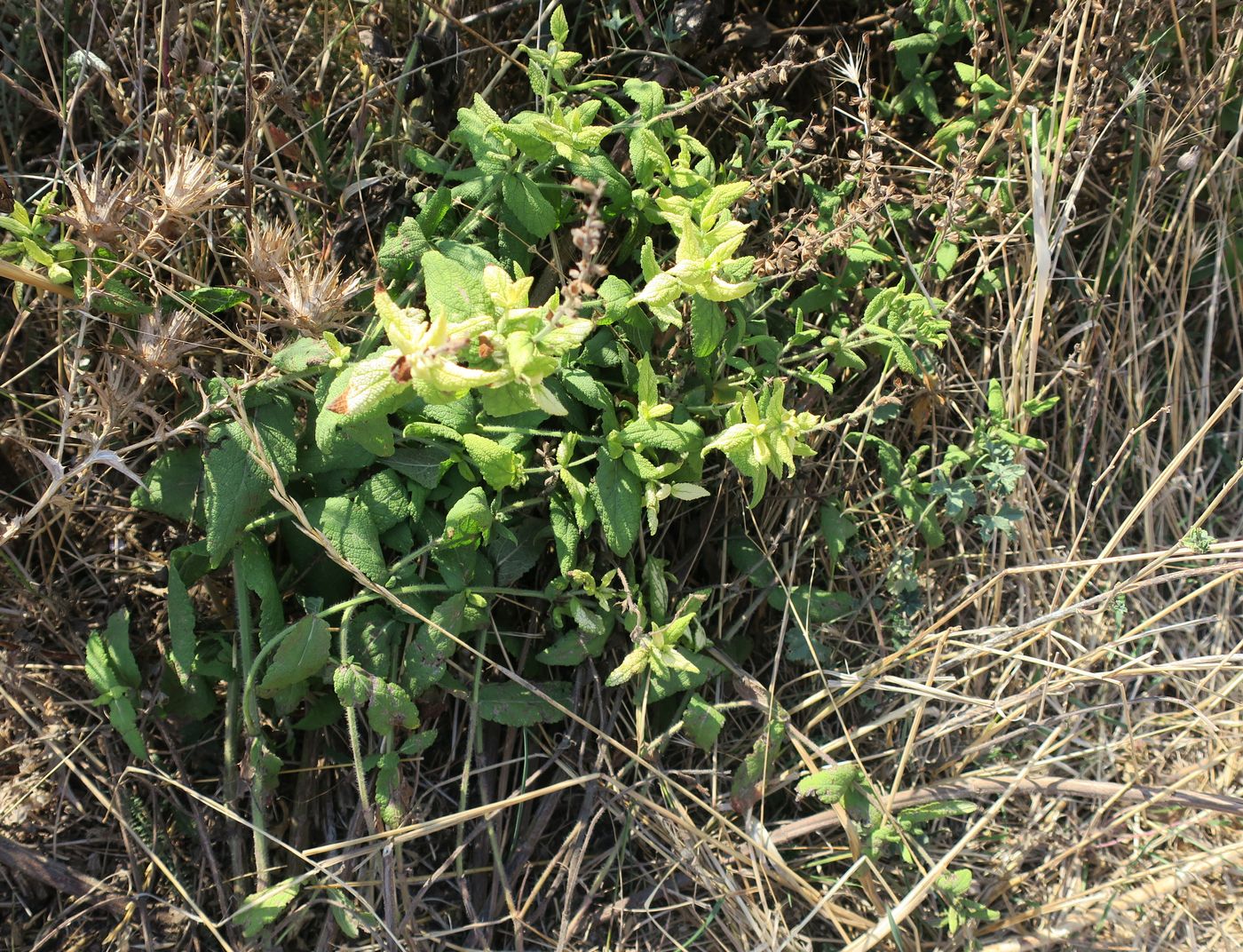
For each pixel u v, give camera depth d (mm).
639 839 2287
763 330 2328
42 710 2152
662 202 1970
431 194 2148
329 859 1929
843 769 2242
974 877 2488
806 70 2648
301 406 2086
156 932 2057
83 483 2115
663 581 2154
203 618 2219
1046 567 2316
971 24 2354
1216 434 2975
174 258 2059
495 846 2117
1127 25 2377
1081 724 2703
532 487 2115
